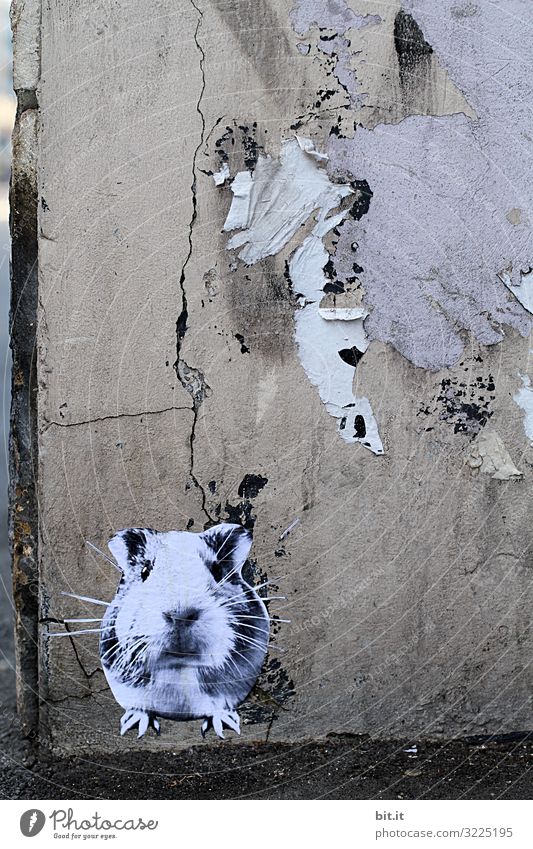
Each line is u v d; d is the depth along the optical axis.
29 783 1.97
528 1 1.95
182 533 2.00
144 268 1.92
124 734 2.06
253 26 1.89
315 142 1.93
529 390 2.04
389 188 1.96
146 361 1.95
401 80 1.93
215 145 1.91
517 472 2.05
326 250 1.96
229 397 1.97
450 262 1.99
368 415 2.01
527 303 2.01
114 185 1.90
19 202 1.92
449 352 2.01
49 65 1.87
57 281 1.92
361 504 2.03
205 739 2.07
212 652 2.04
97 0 1.86
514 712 2.12
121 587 2.01
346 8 1.90
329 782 1.98
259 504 2.01
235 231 1.93
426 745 2.11
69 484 1.97
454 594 2.08
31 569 2.04
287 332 1.97
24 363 1.97
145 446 1.97
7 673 2.53
